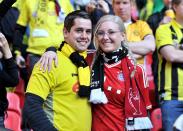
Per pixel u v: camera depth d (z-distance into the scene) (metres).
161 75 6.60
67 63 5.08
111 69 5.24
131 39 6.91
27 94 4.97
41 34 7.07
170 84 6.53
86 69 5.11
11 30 7.49
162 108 6.53
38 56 7.06
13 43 7.34
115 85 5.18
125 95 5.18
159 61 6.68
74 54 5.09
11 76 5.40
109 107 5.16
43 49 7.05
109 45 5.24
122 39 5.34
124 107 5.18
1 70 5.37
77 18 5.16
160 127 6.75
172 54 6.48
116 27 5.27
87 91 5.07
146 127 5.20
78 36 5.14
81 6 7.61
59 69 5.03
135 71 5.25
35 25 7.12
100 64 5.25
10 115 6.52
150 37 6.91
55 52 5.09
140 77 5.28
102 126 5.15
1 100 5.41
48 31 7.09
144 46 6.80
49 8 7.14
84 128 5.06
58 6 7.14
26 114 4.92
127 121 5.17
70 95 5.04
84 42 5.17
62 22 7.13
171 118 6.46
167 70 6.56
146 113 5.25
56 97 5.04
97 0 7.38
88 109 5.11
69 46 5.15
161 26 6.70
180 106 6.49
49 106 5.03
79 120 5.03
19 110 6.57
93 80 5.18
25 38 7.40
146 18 8.35
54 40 7.05
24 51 7.36
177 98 6.50
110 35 5.25
